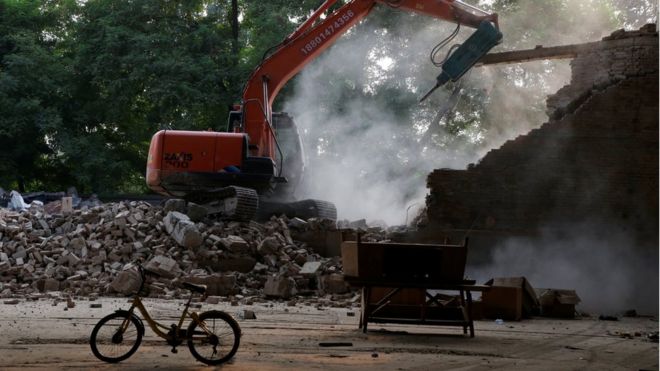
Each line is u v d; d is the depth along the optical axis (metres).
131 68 48.50
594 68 24.06
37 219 25.72
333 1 28.91
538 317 18.77
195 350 9.64
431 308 14.92
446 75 25.59
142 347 11.02
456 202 23.98
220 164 26.09
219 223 24.09
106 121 51.81
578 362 10.73
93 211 25.30
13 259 22.95
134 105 53.66
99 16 51.03
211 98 46.53
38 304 18.06
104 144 51.75
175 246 22.83
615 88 23.42
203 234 23.16
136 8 49.91
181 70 46.47
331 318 16.52
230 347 9.74
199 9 53.78
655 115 23.20
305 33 28.58
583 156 23.48
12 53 51.84
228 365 9.50
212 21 53.34
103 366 9.23
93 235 23.55
